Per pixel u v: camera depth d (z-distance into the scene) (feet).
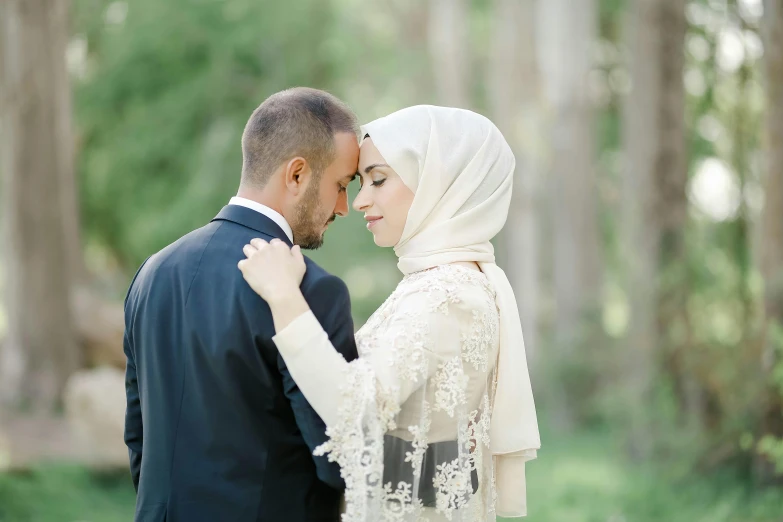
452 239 10.14
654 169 36.63
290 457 8.93
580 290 55.21
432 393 9.52
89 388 33.04
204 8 66.03
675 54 37.06
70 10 52.75
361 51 81.76
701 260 34.32
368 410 8.71
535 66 66.90
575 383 49.19
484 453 10.32
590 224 55.88
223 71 65.87
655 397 32.01
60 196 45.55
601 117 65.10
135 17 65.10
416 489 9.29
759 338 27.25
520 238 63.41
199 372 8.77
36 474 31.12
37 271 44.60
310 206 9.57
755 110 31.19
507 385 10.32
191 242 9.36
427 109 10.38
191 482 8.69
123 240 70.38
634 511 27.94
